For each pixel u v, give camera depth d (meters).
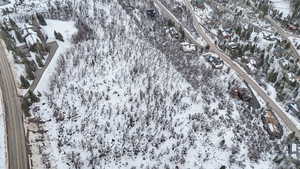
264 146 51.38
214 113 55.31
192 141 48.62
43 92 53.97
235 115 56.56
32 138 45.84
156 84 58.19
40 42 64.81
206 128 51.25
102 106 51.47
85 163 43.19
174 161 45.28
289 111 61.66
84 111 50.47
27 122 48.19
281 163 48.53
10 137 45.62
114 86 56.03
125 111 50.94
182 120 51.75
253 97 64.25
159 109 52.56
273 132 54.25
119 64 61.94
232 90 64.38
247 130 53.66
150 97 54.50
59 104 51.53
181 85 60.59
